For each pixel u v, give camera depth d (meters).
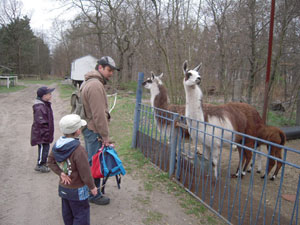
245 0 8.94
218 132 4.14
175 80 8.65
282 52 8.71
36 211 3.23
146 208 3.31
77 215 2.45
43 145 4.45
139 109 5.45
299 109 8.55
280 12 7.91
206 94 10.01
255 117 4.63
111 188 3.87
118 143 6.26
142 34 10.04
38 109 4.28
